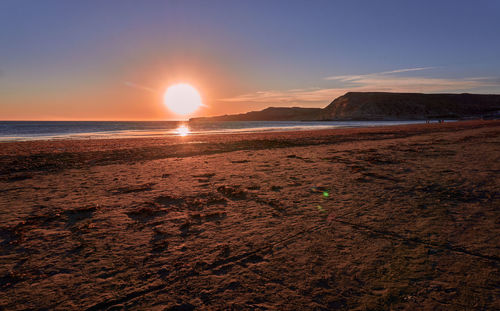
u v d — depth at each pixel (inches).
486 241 118.6
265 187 229.3
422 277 92.9
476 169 277.3
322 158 390.0
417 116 5137.8
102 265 106.4
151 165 366.3
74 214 168.4
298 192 211.3
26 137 1213.1
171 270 102.0
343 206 174.2
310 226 142.4
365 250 114.2
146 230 141.9
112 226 148.0
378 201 183.3
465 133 849.5
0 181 274.2
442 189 206.4
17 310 80.1
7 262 109.5
